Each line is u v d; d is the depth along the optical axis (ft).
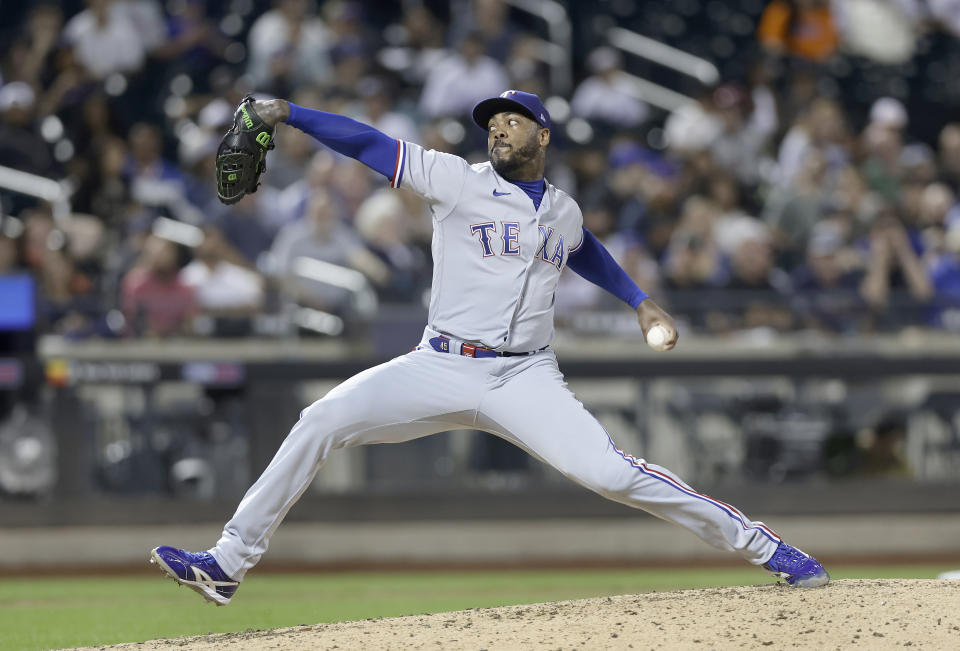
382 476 106.32
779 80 155.22
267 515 47.44
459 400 47.44
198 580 46.83
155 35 145.59
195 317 104.88
